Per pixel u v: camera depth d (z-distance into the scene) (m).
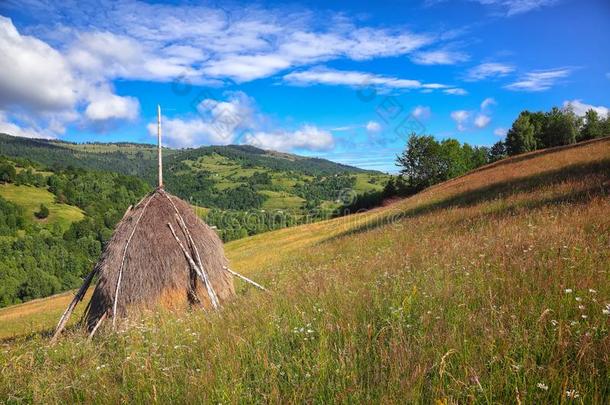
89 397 4.10
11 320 22.75
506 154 95.50
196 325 6.46
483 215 15.02
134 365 4.76
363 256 12.48
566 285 4.71
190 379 3.89
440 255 8.23
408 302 4.95
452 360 3.53
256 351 4.42
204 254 9.86
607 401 2.74
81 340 6.97
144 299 8.95
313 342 4.46
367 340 4.16
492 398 2.98
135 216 9.77
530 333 3.71
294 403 3.26
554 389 2.94
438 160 75.31
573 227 8.08
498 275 5.66
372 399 3.15
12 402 4.36
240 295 9.59
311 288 6.99
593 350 3.23
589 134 84.94
